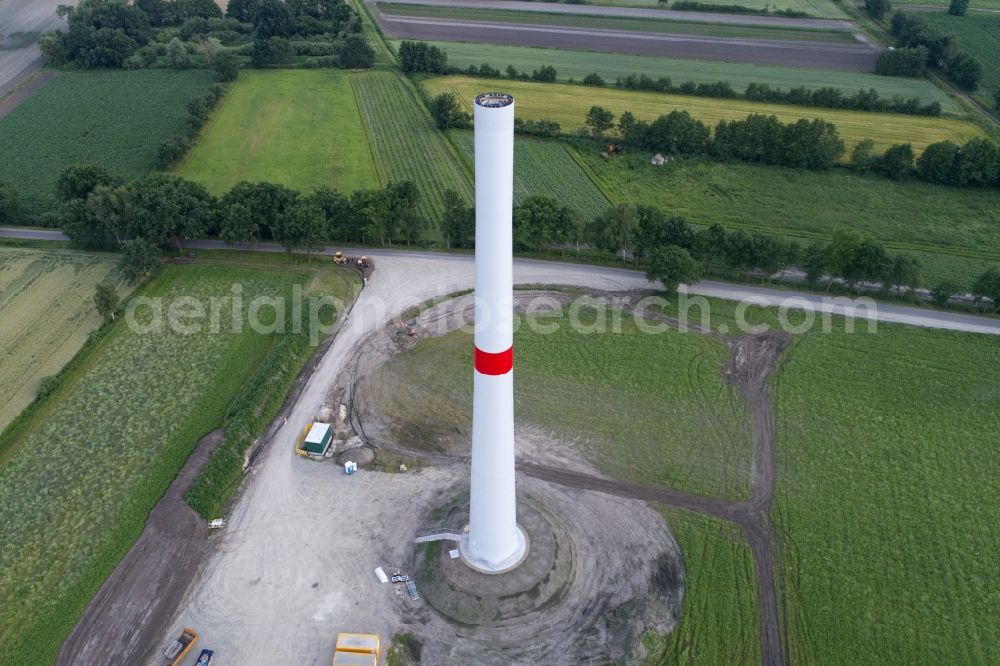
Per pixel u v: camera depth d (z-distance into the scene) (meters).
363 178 122.62
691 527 61.00
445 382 77.62
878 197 116.44
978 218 110.56
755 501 63.53
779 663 50.66
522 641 51.75
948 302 89.75
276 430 71.06
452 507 62.56
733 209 113.75
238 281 94.25
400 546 59.12
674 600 54.81
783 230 107.94
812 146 122.50
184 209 97.38
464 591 54.84
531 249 102.25
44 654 50.75
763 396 75.50
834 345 82.56
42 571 56.44
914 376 77.56
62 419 71.81
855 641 52.00
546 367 79.56
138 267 91.56
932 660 50.81
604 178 123.00
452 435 70.94
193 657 51.12
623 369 79.31
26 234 104.56
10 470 65.75
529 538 58.81
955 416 72.25
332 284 94.00
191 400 74.25
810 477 65.81
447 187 119.88
